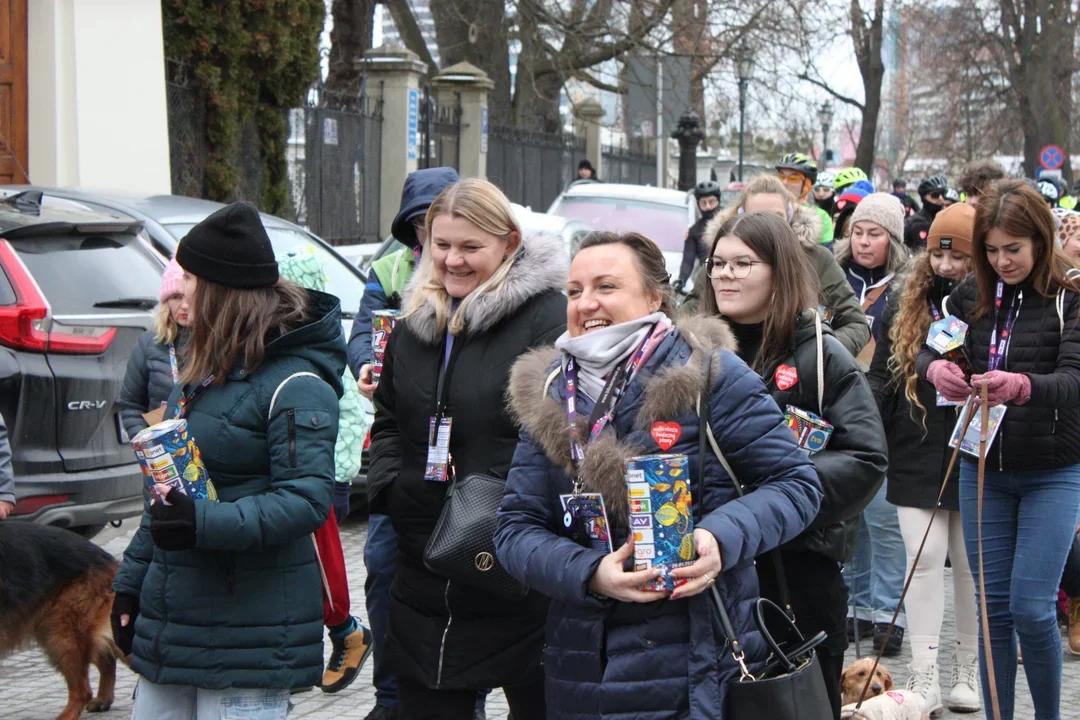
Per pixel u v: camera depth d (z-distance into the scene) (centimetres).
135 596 388
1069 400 470
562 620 311
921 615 581
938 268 553
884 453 395
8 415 668
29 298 684
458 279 415
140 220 812
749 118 3709
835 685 404
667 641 300
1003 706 509
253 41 1605
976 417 489
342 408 577
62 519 690
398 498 416
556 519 321
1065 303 479
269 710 371
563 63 2772
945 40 4584
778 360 404
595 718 304
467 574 382
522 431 328
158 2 1433
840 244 725
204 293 366
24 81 1348
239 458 364
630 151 4059
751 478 313
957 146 5306
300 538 374
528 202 2919
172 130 1529
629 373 310
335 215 1984
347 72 2395
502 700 600
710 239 421
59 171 1345
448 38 2880
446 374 410
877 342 638
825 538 390
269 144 1742
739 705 296
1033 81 4106
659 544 287
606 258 314
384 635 530
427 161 2270
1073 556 575
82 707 556
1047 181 1277
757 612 308
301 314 373
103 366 716
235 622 364
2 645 537
